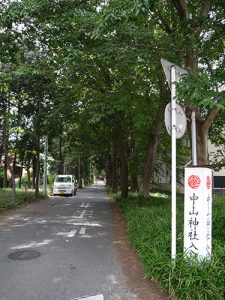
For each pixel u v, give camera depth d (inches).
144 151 817.5
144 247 294.4
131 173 892.0
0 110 788.6
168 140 844.6
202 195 231.6
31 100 808.9
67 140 937.5
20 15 380.5
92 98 624.1
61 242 378.6
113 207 801.6
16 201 840.9
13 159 1343.5
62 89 679.1
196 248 231.5
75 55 379.2
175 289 210.2
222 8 335.9
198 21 341.7
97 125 752.3
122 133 755.4
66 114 706.2
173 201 242.8
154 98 615.2
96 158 2038.6
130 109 541.6
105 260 303.7
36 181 1034.1
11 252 331.0
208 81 225.3
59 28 407.5
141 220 410.0
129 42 376.8
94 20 378.3
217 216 356.2
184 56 391.9
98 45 389.1
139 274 263.3
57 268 278.4
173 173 243.6
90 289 231.6
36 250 339.3
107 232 447.5
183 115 251.3
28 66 482.9
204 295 197.5
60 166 1961.1
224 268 212.2
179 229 317.7
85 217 604.1
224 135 711.7
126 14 288.5
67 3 396.8
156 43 375.2
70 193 1290.6
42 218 584.7
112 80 630.5
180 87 229.0
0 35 453.1
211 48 390.6
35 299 213.9
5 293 223.6
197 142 383.9
